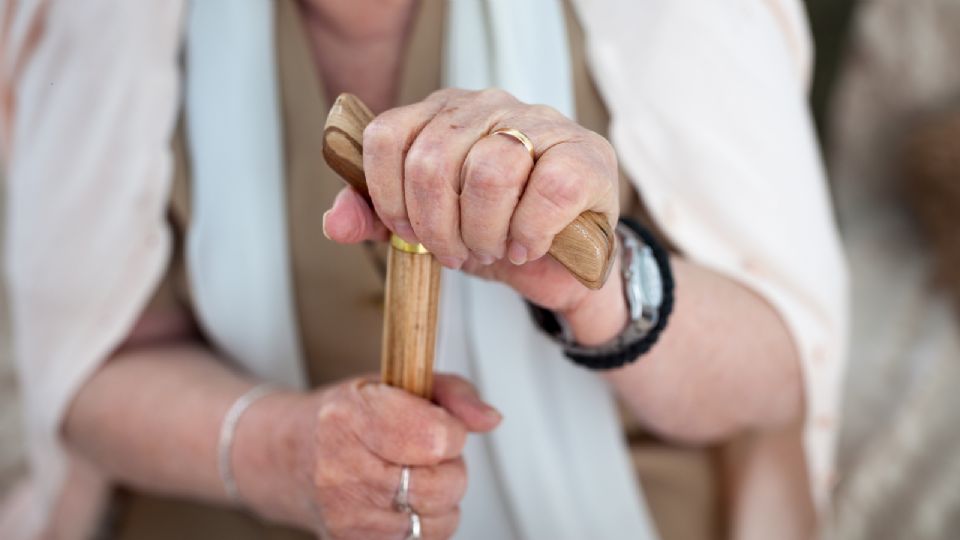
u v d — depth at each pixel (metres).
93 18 0.89
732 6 0.88
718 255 0.86
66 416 0.91
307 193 0.88
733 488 0.94
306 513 0.82
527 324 0.86
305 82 0.88
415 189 0.65
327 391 0.79
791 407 0.89
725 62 0.86
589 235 0.64
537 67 0.85
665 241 0.88
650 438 0.93
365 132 0.65
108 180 0.89
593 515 0.88
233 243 0.88
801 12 0.92
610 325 0.77
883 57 2.04
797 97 0.90
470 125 0.65
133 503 0.97
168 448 0.86
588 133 0.66
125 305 0.90
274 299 0.88
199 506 0.95
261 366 0.89
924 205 1.95
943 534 1.56
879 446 1.68
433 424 0.74
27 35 0.91
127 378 0.90
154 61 0.89
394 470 0.75
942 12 2.00
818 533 0.92
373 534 0.78
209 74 0.88
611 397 0.88
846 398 1.75
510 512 0.88
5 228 1.99
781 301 0.86
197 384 0.88
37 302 0.91
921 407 1.72
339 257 0.87
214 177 0.88
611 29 0.87
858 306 1.91
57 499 0.94
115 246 0.89
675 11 0.86
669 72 0.86
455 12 0.86
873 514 1.59
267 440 0.83
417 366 0.74
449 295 0.86
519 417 0.86
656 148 0.86
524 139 0.64
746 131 0.86
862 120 2.08
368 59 0.88
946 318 1.85
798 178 0.87
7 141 0.96
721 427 0.88
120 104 0.88
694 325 0.83
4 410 1.73
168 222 0.91
